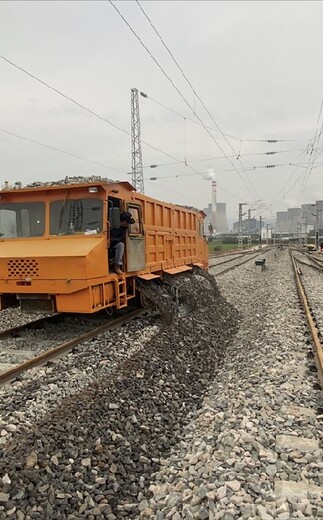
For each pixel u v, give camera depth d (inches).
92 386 246.2
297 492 154.3
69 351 324.5
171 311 427.8
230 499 150.3
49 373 278.1
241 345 394.0
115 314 452.8
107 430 205.2
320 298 653.3
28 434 190.7
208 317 484.4
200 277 629.9
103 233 365.7
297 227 5689.0
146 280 456.4
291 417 218.7
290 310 524.1
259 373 286.2
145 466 188.4
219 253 2598.4
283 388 256.1
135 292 453.7
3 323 451.8
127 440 203.2
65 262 332.8
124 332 380.5
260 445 188.7
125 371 269.7
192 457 186.1
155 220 495.2
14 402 231.9
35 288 343.6
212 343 399.2
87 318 438.3
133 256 419.2
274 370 287.6
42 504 154.6
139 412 230.5
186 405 258.5
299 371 288.2
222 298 634.8
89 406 219.9
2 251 367.9
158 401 247.3
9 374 267.1
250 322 499.8
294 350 341.4
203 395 278.2
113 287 382.0
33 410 223.8
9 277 350.6
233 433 199.2
